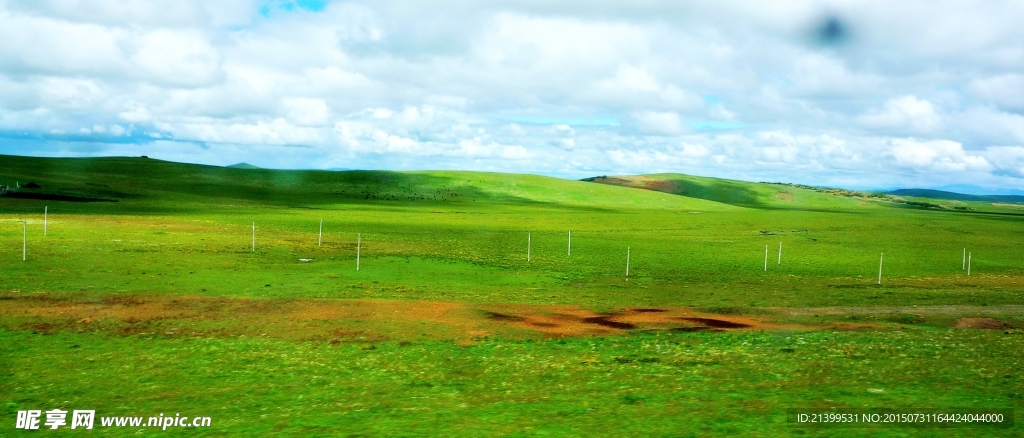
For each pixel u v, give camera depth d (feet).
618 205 595.47
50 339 75.31
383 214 377.50
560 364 66.90
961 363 66.39
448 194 585.63
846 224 379.76
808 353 71.56
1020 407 49.44
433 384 59.93
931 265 193.16
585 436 43.60
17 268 125.90
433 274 144.87
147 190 455.22
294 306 98.48
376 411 51.31
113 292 106.11
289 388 58.75
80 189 417.28
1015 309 111.45
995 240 288.51
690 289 135.54
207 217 296.71
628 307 108.99
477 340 79.30
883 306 114.32
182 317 89.15
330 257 167.63
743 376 61.26
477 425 46.78
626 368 65.00
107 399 55.62
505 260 180.65
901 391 54.90
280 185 565.12
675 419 47.03
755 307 111.55
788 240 270.05
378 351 72.84
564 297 119.96
